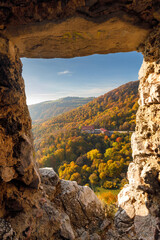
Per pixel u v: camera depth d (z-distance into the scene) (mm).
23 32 1905
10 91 1928
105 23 1858
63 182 3488
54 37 2082
